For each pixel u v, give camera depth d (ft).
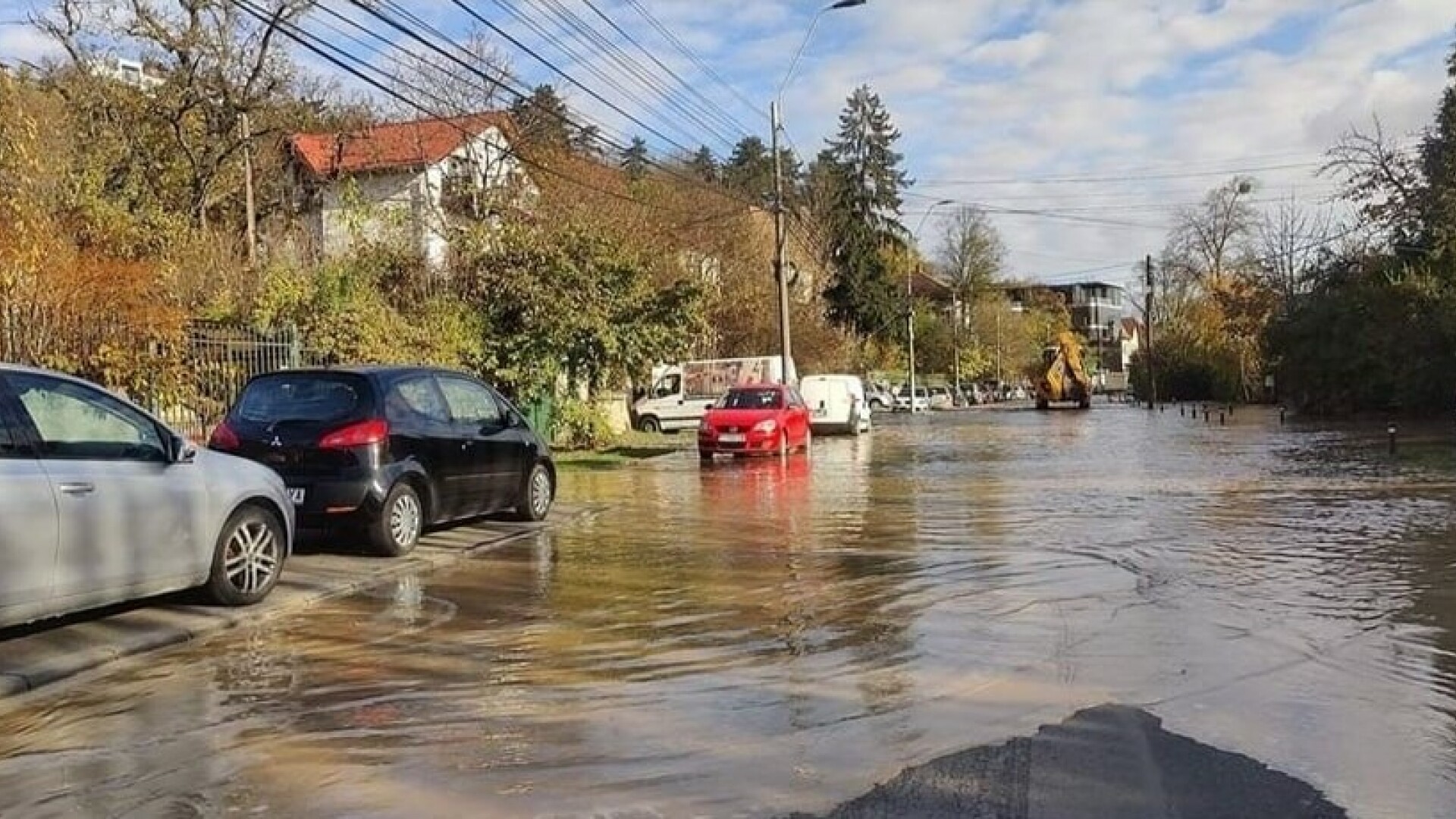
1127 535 40.81
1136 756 17.61
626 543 40.42
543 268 82.99
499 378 82.07
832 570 34.32
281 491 29.94
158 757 18.06
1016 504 51.44
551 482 46.50
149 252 69.41
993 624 26.58
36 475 23.15
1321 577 32.14
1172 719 19.40
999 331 326.24
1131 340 480.64
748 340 169.17
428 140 132.98
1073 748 18.01
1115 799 15.90
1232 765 17.17
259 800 16.17
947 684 21.61
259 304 65.87
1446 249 124.06
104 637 25.09
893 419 177.58
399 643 25.39
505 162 123.03
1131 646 24.34
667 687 21.56
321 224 129.59
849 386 121.39
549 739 18.63
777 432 83.25
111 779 17.11
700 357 160.04
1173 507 48.91
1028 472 69.21
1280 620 26.78
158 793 16.51
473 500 40.60
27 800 16.29
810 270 211.82
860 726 19.15
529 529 43.47
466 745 18.34
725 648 24.61
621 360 89.61
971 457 83.20
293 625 27.32
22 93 75.25
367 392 36.22
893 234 254.68
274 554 29.40
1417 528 41.55
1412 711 19.70
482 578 33.47
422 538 40.55
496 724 19.43
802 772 16.99
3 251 44.52
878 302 238.48
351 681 22.29
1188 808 15.57
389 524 35.45
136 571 25.32
